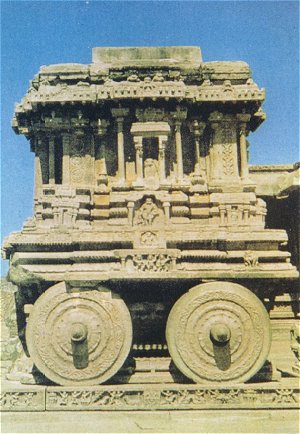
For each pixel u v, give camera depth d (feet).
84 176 64.59
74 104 63.31
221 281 55.62
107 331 54.54
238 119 65.21
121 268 55.26
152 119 63.31
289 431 47.83
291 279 55.67
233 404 53.21
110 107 63.98
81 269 56.13
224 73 66.18
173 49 69.56
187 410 52.95
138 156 62.64
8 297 94.32
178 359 54.34
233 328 54.44
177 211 62.54
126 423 50.44
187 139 65.98
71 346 54.08
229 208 61.57
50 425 50.14
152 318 58.95
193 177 64.28
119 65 65.57
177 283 55.88
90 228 60.34
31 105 64.23
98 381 54.29
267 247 59.06
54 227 59.36
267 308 58.85
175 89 61.98
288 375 61.72
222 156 64.90
